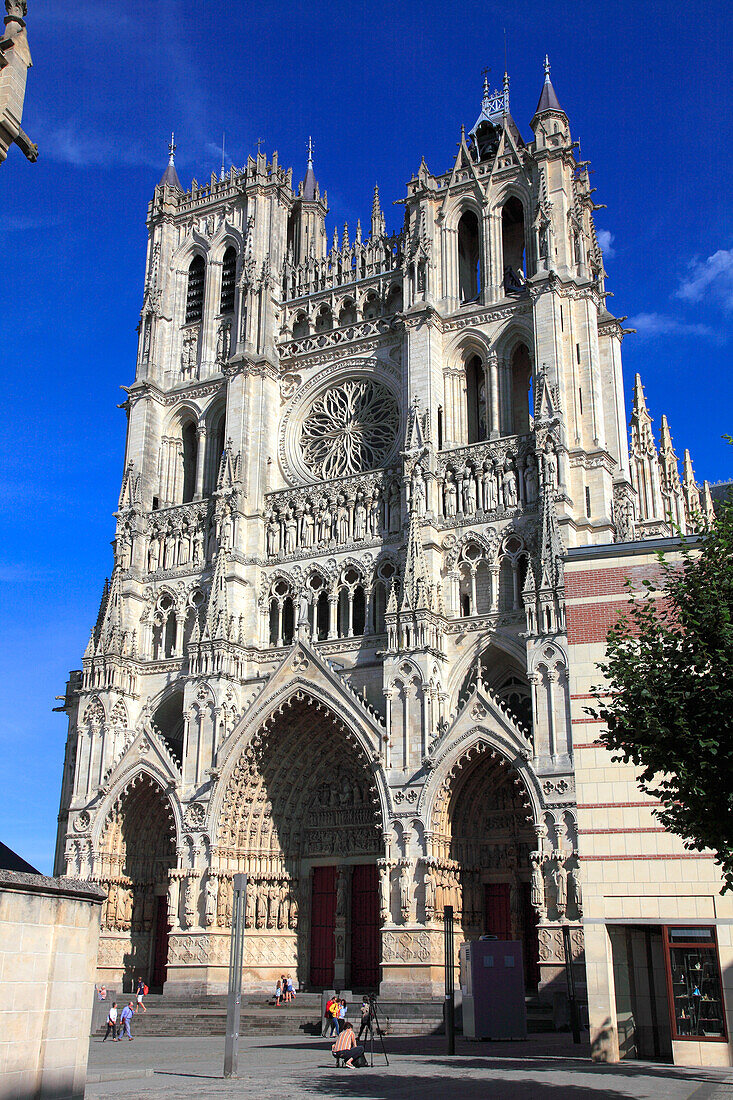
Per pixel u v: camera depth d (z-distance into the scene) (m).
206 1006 69.75
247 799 77.81
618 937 42.97
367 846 76.75
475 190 87.75
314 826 79.69
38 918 23.50
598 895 42.59
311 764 79.81
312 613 81.94
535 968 68.50
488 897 71.00
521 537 74.06
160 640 87.62
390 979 65.56
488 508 76.06
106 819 80.06
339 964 74.69
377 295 90.62
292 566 83.94
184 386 96.69
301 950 77.00
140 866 82.00
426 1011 61.12
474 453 78.12
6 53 26.38
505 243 90.69
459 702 72.25
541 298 79.38
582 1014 58.75
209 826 75.69
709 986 40.22
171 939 74.19
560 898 61.41
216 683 79.38
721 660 30.11
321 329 93.62
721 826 29.94
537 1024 58.50
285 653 81.38
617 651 32.81
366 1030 53.84
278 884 77.69
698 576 33.09
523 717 73.00
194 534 89.31
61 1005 23.91
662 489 99.94
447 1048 47.12
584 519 73.69
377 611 79.00
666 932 41.50
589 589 46.69
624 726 31.45
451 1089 31.17
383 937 66.56
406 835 67.81
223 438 94.56
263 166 100.44
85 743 83.25
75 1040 24.27
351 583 81.00
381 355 88.00
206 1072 38.75
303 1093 30.38
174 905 75.12
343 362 89.94
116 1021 64.31
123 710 84.62
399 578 77.69
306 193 106.31
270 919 76.75
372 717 71.81
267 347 92.50
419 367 82.19
